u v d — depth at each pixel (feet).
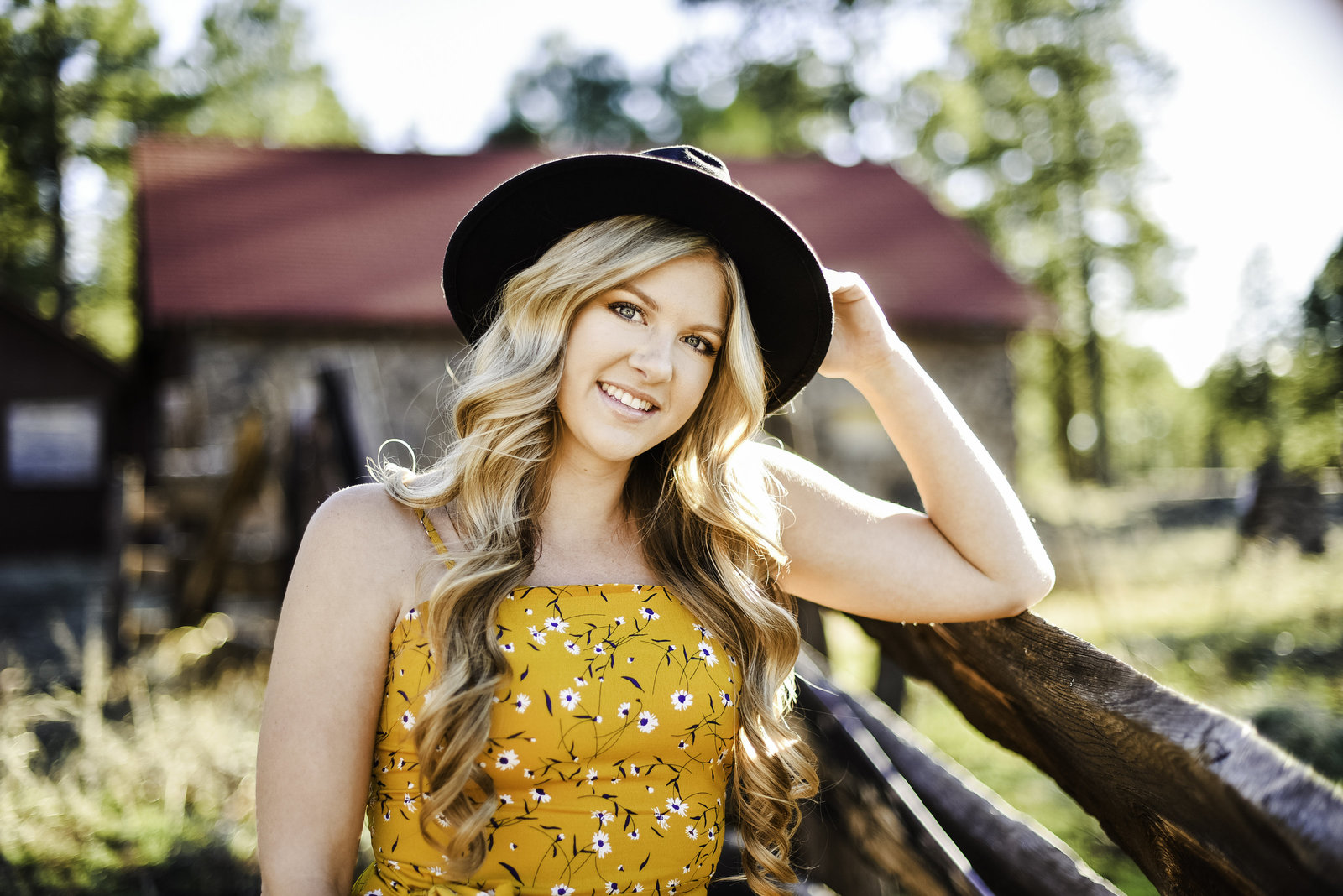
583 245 5.49
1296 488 27.32
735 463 6.04
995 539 5.81
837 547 6.12
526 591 5.37
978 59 88.02
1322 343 43.75
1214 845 3.97
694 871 5.39
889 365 6.02
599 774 5.16
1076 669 4.90
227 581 23.76
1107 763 4.70
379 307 44.06
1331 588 23.90
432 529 5.46
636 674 5.26
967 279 51.42
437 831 5.01
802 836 8.45
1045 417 109.70
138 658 21.56
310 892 4.85
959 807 7.02
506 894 4.96
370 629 5.21
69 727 14.73
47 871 10.28
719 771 5.60
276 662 5.19
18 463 54.19
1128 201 88.74
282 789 5.00
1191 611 25.84
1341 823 3.33
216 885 10.37
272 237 48.01
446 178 54.54
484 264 6.05
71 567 49.24
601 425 5.45
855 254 52.54
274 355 43.45
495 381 5.47
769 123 93.45
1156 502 48.62
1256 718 15.35
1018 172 89.10
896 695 15.47
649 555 5.98
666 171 5.39
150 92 91.66
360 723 5.16
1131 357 108.17
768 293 5.93
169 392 48.37
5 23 87.56
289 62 102.99
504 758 5.03
